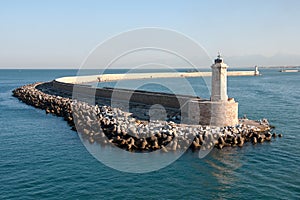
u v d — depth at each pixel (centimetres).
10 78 15638
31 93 5591
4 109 4384
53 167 1930
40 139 2611
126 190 1608
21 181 1722
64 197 1531
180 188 1636
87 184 1677
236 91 7431
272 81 11900
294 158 2067
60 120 3422
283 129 2902
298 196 1551
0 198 1523
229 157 2069
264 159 2045
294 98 5747
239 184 1684
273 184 1683
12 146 2423
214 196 1555
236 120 2639
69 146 2369
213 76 2647
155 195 1559
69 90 5391
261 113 3903
